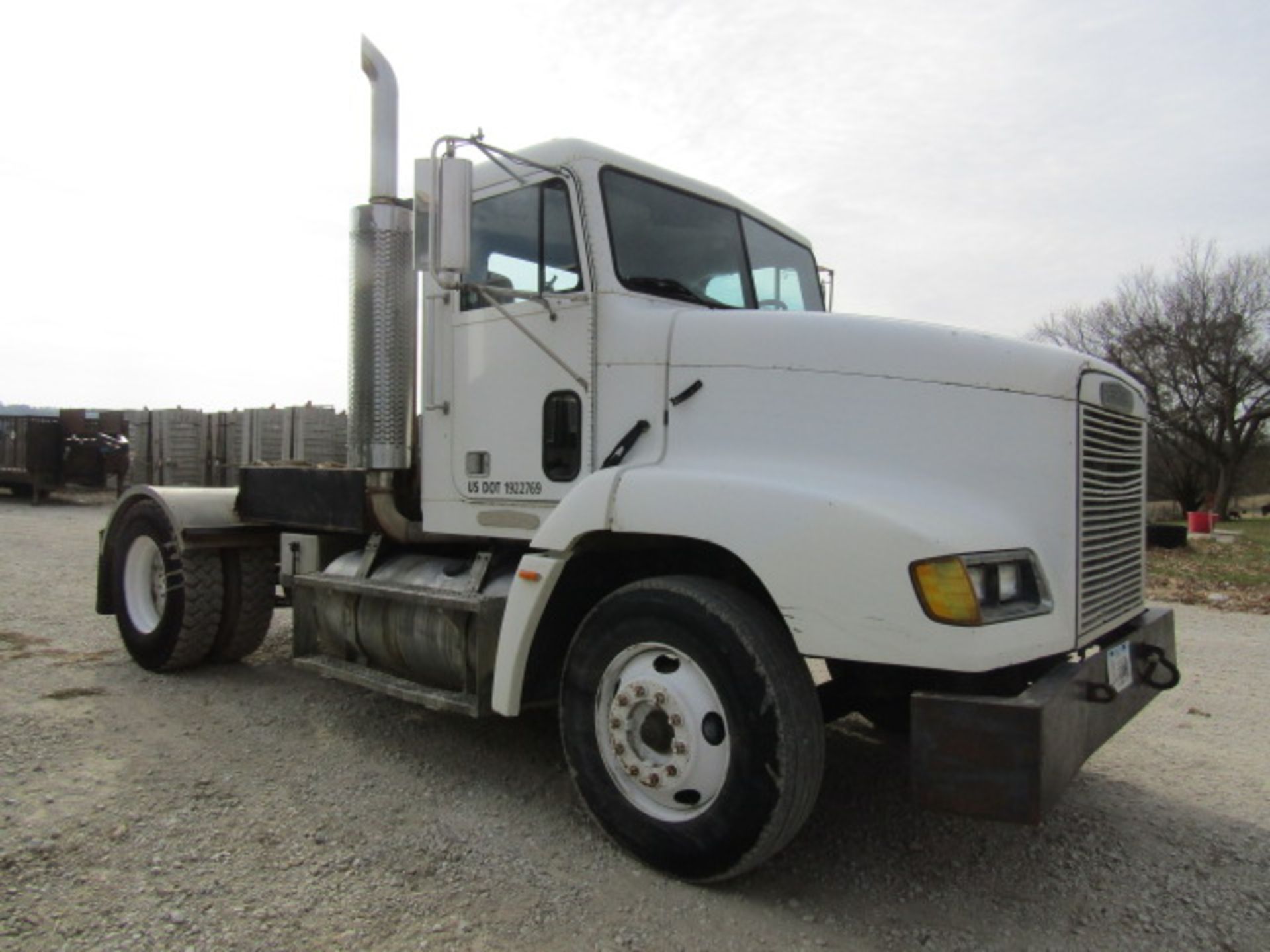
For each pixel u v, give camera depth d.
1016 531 3.06
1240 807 3.97
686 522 3.18
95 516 16.89
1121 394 3.53
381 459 4.57
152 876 3.10
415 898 3.02
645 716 3.26
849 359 3.28
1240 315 35.78
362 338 4.61
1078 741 2.92
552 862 3.30
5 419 19.55
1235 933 2.92
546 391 3.96
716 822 3.02
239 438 17.28
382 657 4.47
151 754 4.27
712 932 2.87
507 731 4.77
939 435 3.15
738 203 4.64
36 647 6.38
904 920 2.98
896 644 2.80
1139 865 3.39
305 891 3.04
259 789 3.90
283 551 5.14
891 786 4.14
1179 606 9.81
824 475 3.19
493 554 4.15
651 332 3.65
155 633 5.67
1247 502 45.88
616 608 3.35
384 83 4.62
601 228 3.82
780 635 3.08
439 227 3.51
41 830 3.42
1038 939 2.88
